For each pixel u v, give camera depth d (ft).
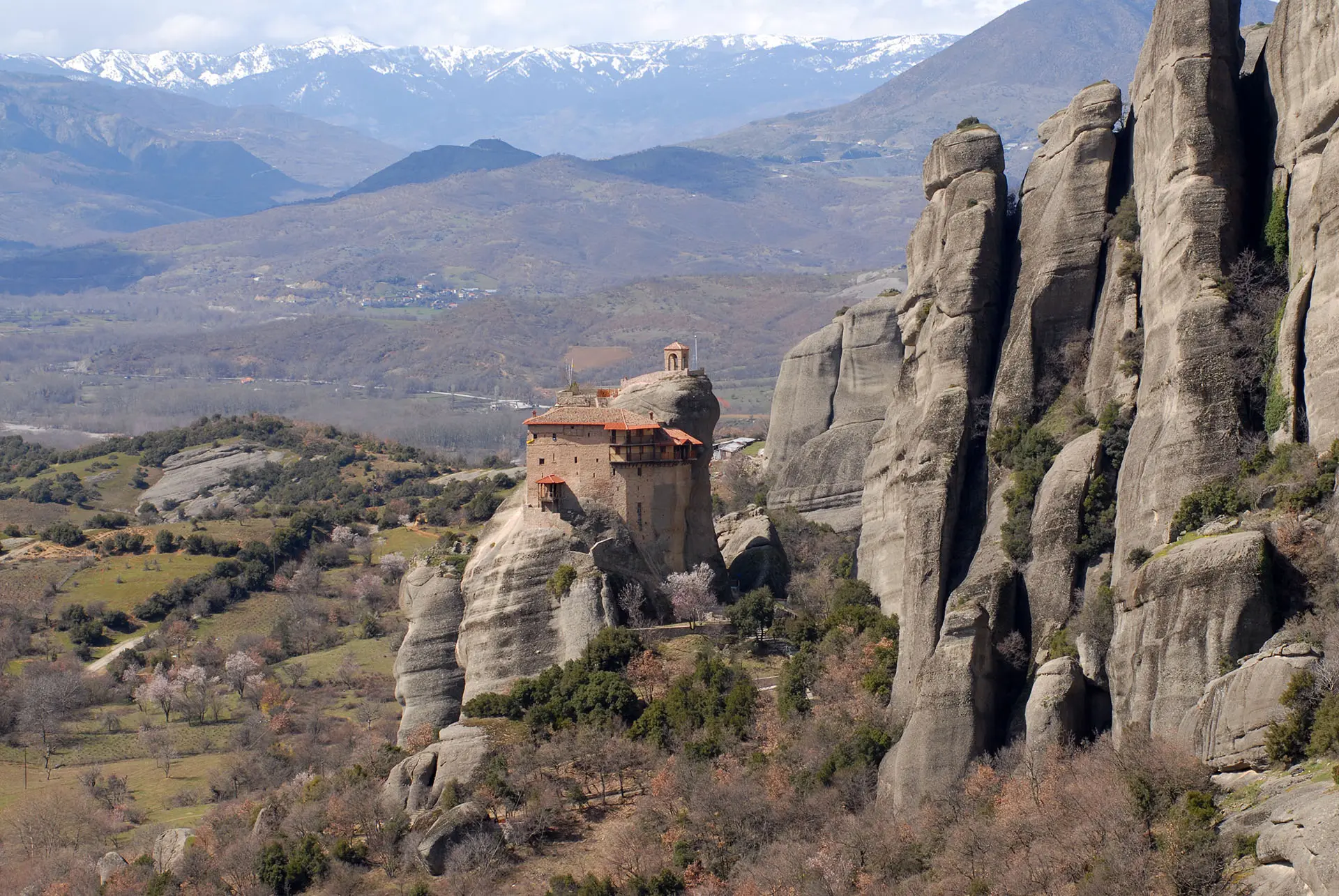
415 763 459.32
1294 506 326.03
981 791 351.05
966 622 371.56
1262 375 350.84
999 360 424.05
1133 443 365.61
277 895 433.07
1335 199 336.90
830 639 446.60
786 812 391.86
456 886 402.72
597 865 406.00
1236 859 280.10
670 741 441.68
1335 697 292.61
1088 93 424.46
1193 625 322.14
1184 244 368.89
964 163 462.60
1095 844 307.37
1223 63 384.68
